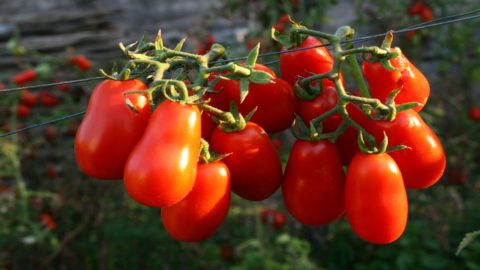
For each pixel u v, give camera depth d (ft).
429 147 1.88
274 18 4.83
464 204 5.95
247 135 1.89
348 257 5.49
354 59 1.90
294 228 5.56
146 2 7.46
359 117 1.90
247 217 5.57
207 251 5.24
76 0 7.73
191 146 1.75
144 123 1.81
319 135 1.90
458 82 6.23
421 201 5.59
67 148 5.78
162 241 5.27
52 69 6.02
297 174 1.90
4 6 7.81
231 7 5.26
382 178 1.82
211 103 1.93
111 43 7.35
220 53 1.91
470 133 5.94
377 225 1.83
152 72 1.89
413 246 5.20
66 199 5.53
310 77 1.88
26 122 6.14
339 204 1.92
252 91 1.92
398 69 1.83
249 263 4.75
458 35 5.91
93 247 5.40
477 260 5.21
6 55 7.31
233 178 1.92
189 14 7.37
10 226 5.41
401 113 1.88
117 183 5.51
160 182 1.72
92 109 1.82
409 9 5.65
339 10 7.41
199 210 1.86
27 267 5.23
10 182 6.22
